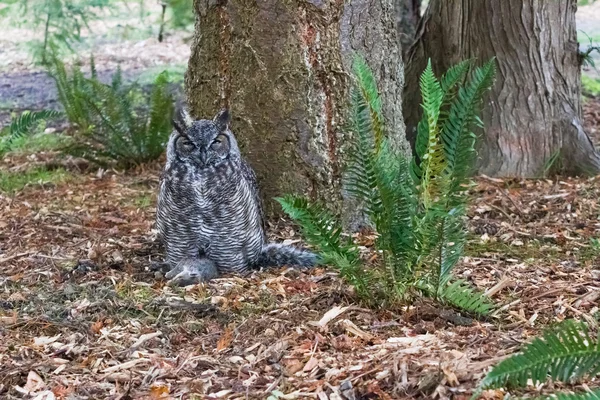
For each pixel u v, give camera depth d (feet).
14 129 48.44
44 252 33.94
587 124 61.57
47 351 23.76
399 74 36.11
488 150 44.93
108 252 33.76
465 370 20.26
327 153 34.37
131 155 49.90
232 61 34.86
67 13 66.90
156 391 20.84
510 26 44.11
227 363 22.49
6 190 45.19
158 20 79.56
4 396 21.13
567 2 44.57
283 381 21.11
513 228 35.65
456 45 45.47
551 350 17.60
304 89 33.96
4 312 26.78
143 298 27.89
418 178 25.08
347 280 26.50
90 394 21.07
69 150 49.98
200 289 28.60
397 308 25.46
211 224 29.78
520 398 18.28
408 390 19.83
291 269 30.60
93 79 50.88
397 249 24.94
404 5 55.26
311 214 24.88
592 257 31.53
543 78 44.55
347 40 33.96
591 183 42.27
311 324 24.63
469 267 30.30
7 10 73.20
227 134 29.48
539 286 27.71
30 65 83.92
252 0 33.88
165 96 50.31
